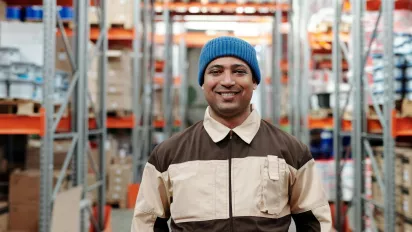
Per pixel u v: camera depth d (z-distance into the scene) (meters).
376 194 4.64
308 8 7.54
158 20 11.08
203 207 1.67
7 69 3.66
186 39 11.98
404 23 5.19
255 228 1.64
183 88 11.64
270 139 1.79
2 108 3.96
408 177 3.98
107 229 4.92
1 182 4.71
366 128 4.56
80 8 4.28
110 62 6.90
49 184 3.56
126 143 8.98
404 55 4.25
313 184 1.79
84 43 4.37
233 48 1.76
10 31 4.05
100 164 5.21
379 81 4.41
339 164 5.26
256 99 13.30
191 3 9.26
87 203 4.31
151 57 8.80
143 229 1.81
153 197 1.82
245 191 1.68
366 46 5.02
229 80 1.71
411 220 3.98
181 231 1.70
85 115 4.38
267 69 11.89
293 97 8.62
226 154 1.74
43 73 3.56
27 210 4.15
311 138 9.12
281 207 1.70
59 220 3.54
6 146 6.14
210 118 1.79
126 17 7.04
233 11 9.20
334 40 5.27
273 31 9.39
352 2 4.65
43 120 3.55
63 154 5.27
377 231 4.43
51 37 3.56
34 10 5.45
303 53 7.75
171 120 10.24
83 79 4.35
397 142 5.07
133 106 7.24
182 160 1.76
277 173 1.69
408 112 3.92
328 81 8.42
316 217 1.75
